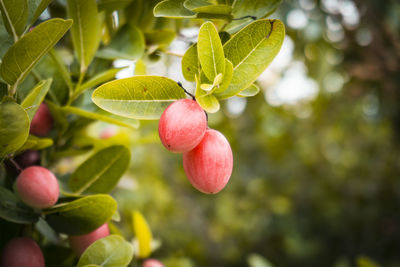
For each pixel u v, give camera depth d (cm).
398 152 93
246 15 24
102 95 20
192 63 21
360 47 71
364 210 96
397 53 68
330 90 87
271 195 102
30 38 20
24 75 21
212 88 21
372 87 78
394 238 91
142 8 28
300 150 100
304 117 100
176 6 22
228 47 21
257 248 99
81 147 27
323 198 101
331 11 65
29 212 22
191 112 20
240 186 103
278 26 21
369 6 65
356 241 95
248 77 21
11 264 22
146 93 21
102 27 27
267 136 96
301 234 99
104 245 22
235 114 89
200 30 20
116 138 34
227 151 21
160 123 20
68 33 31
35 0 23
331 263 95
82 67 25
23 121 20
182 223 96
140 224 28
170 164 106
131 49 26
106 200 22
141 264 29
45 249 25
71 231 23
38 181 21
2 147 20
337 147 104
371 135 98
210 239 99
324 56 71
